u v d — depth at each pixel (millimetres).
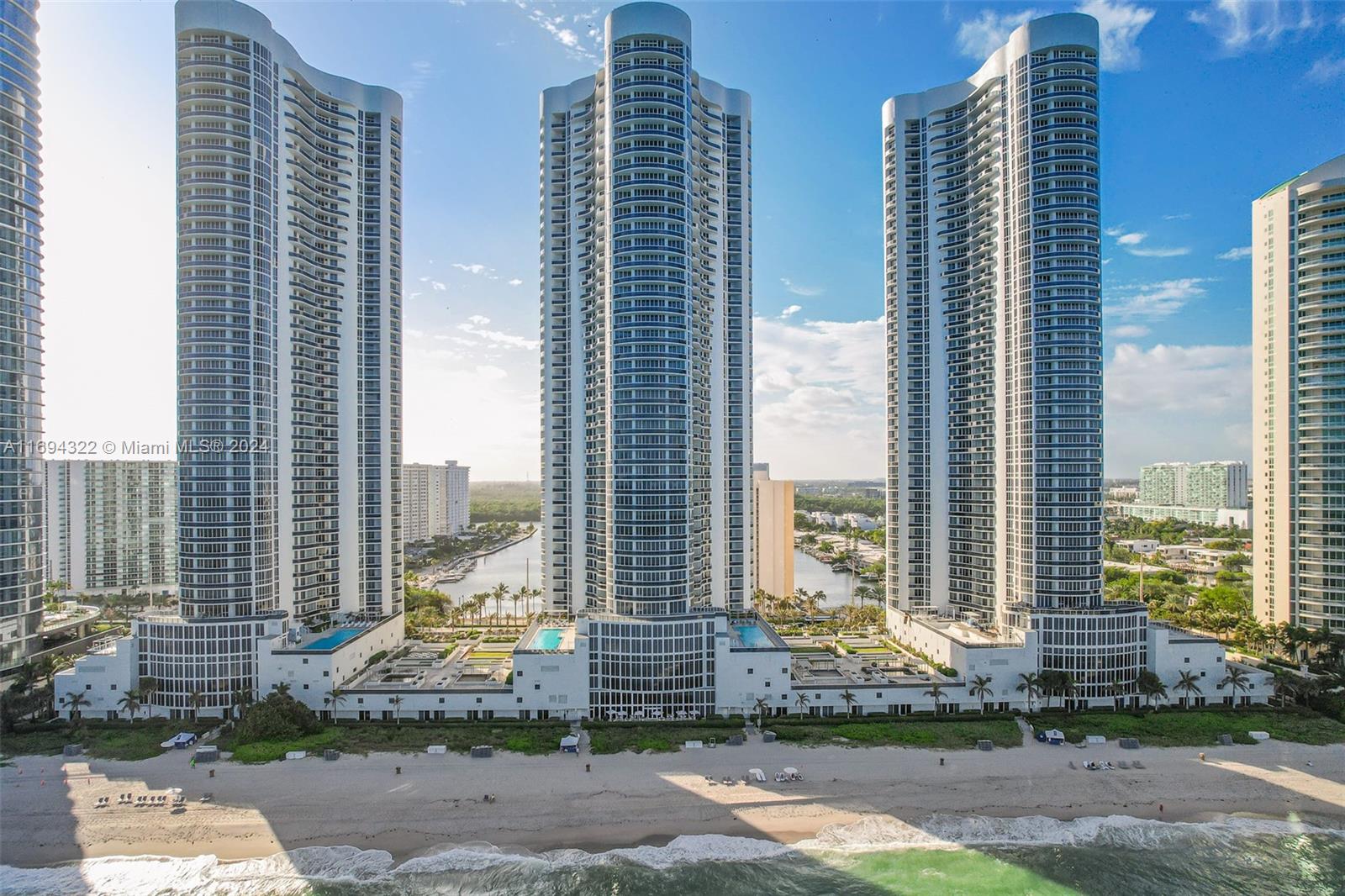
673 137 149500
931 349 184375
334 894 85062
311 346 165875
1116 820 101562
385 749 121062
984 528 172125
